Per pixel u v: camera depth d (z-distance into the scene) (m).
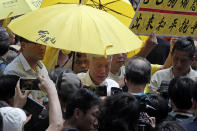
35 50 10.26
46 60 12.33
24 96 8.20
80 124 7.52
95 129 7.52
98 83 10.33
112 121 6.99
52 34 9.07
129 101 7.07
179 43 10.72
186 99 8.57
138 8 10.98
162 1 11.08
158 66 12.53
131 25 11.06
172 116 8.65
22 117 8.11
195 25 11.52
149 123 7.57
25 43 10.32
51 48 12.31
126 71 9.04
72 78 8.37
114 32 9.44
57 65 12.12
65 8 9.65
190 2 11.28
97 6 12.51
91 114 7.47
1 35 10.73
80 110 7.48
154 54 15.85
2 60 10.91
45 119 8.15
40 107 8.16
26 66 10.41
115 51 9.14
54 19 9.33
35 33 9.08
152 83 11.34
